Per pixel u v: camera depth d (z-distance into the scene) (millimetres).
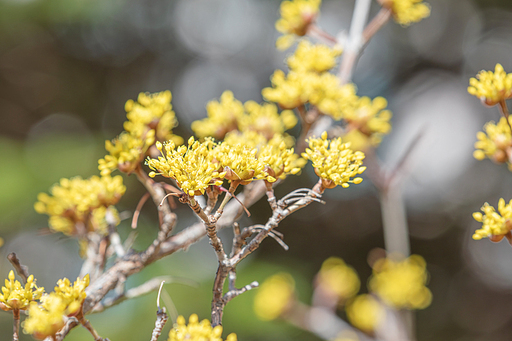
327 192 2086
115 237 481
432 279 2236
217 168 432
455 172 2127
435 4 2223
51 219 509
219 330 430
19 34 1680
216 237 431
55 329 423
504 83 480
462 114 2148
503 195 2201
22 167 1231
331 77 527
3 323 1142
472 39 2240
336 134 530
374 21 558
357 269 2096
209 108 521
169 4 2092
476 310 2234
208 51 2219
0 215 1156
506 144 499
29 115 1865
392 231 816
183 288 1133
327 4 2068
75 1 1535
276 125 514
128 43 2023
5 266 1106
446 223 2260
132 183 1499
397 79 2250
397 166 763
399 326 838
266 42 2180
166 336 1017
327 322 854
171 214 469
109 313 1024
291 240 1999
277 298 855
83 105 1913
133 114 476
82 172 1300
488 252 2254
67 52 1907
